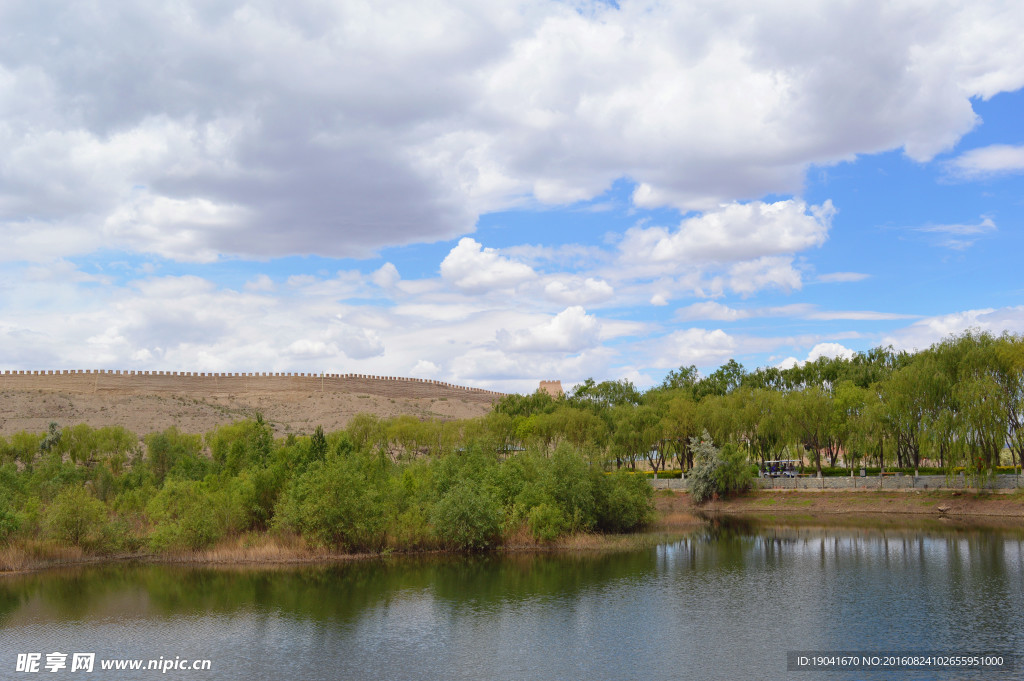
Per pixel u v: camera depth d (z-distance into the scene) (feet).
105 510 208.64
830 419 333.62
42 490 239.09
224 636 123.75
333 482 200.34
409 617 134.62
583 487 233.76
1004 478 270.05
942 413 267.80
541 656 112.16
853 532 239.91
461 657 111.96
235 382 649.61
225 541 204.54
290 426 545.44
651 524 265.75
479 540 208.85
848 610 135.44
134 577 173.27
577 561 191.72
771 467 380.78
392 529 206.18
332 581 166.40
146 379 609.01
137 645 119.34
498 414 449.48
